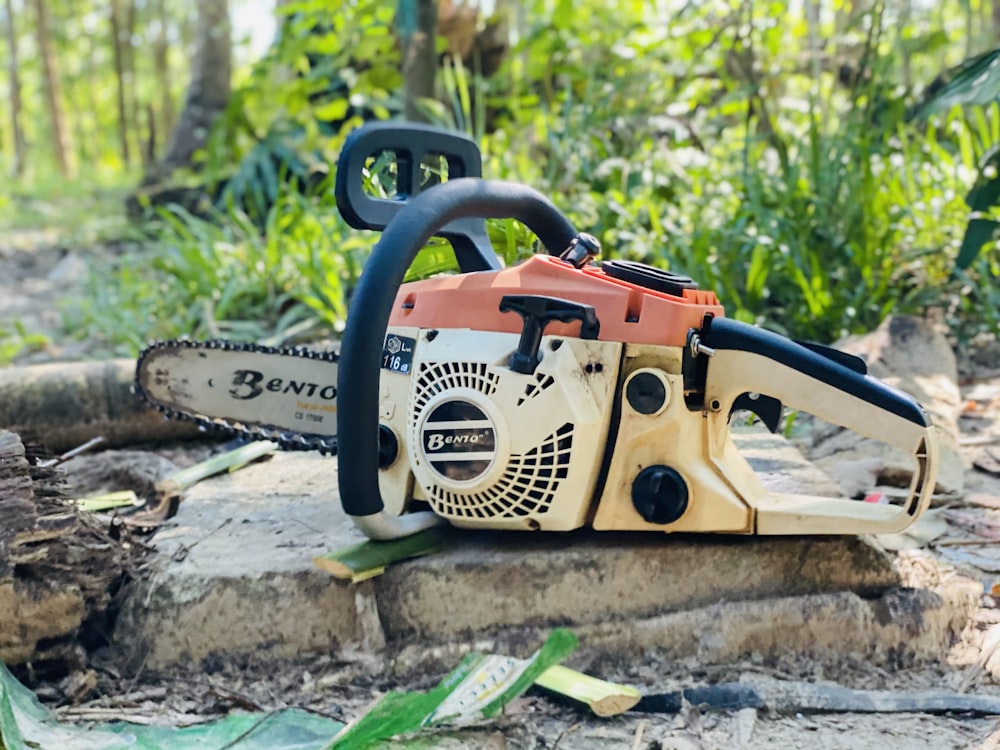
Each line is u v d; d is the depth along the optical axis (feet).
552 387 2.65
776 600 2.85
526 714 2.58
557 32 7.77
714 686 2.63
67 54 41.04
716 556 2.85
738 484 2.81
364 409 2.58
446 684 2.51
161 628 2.77
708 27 7.50
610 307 2.69
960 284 5.70
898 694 2.63
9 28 31.78
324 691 2.70
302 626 2.79
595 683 2.61
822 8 8.44
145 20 36.60
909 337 4.96
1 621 2.60
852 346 4.97
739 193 6.37
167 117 30.73
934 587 2.93
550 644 2.44
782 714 2.58
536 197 3.03
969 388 5.03
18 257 12.44
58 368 4.62
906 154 6.16
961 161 6.58
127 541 2.96
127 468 4.22
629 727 2.54
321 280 5.95
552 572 2.81
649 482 2.72
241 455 3.76
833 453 4.17
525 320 2.67
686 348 2.69
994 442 4.36
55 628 2.66
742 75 6.91
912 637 2.83
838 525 2.74
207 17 15.81
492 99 7.88
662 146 6.68
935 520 3.64
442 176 3.10
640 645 2.80
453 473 2.74
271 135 9.73
